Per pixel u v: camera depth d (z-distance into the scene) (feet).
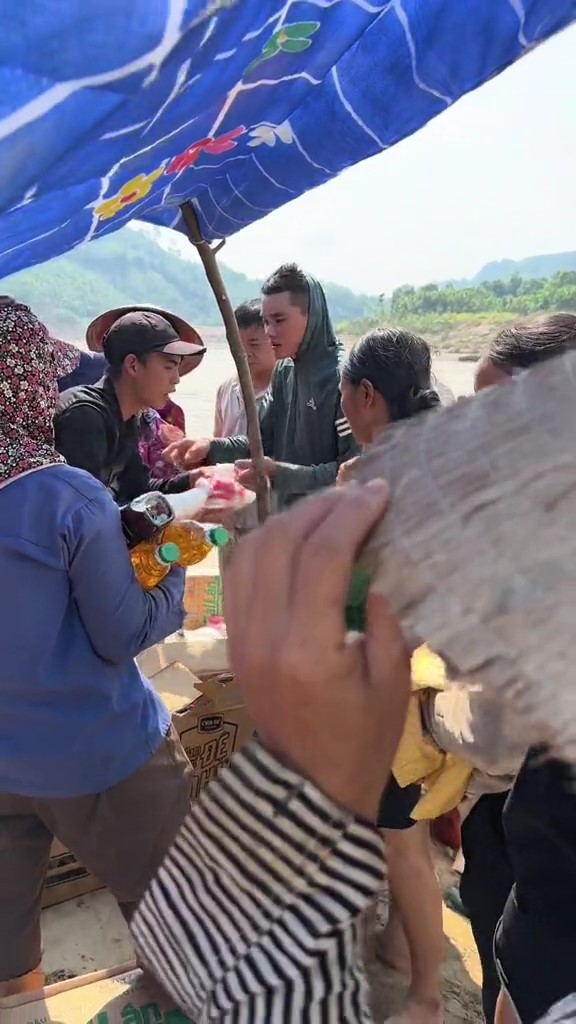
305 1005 1.68
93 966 7.64
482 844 4.20
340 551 1.39
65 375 9.66
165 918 1.81
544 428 1.25
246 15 3.23
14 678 5.17
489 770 2.56
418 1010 6.27
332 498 1.47
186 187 6.58
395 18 5.14
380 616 1.37
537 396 1.30
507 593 1.14
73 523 5.03
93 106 2.78
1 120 2.57
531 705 1.14
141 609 5.50
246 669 1.51
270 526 1.53
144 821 5.98
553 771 2.31
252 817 1.63
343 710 1.46
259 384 12.05
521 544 1.16
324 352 9.64
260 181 6.67
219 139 5.34
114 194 4.87
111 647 5.41
